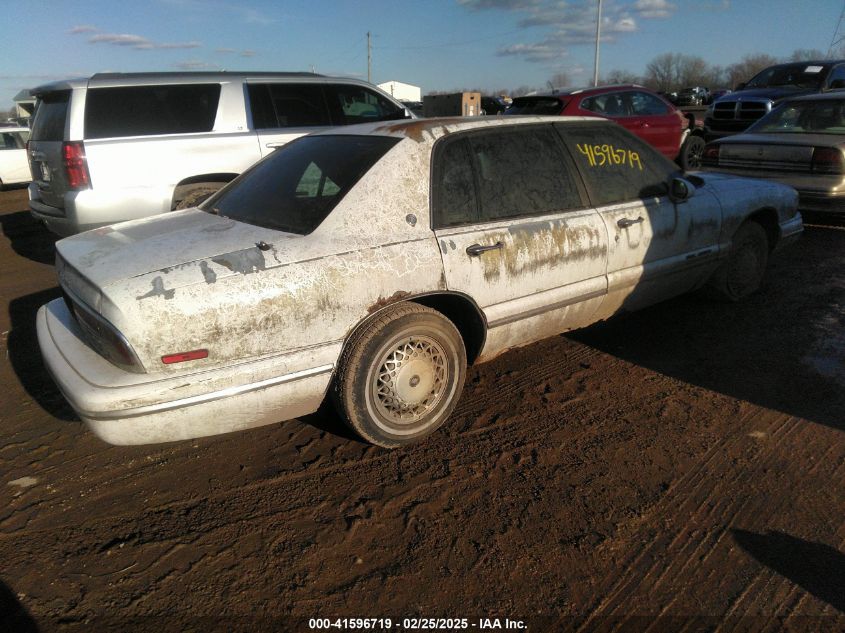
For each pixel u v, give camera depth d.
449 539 2.55
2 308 5.43
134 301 2.46
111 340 2.50
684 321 4.77
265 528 2.63
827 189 6.71
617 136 4.07
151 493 2.86
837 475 2.88
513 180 3.46
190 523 2.66
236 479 2.96
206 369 2.58
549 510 2.71
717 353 4.21
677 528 2.58
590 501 2.76
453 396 3.30
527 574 2.37
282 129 6.63
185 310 2.50
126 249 2.84
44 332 3.11
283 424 3.45
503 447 3.19
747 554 2.43
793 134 7.43
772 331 4.54
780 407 3.49
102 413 2.46
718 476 2.90
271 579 2.36
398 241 2.98
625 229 3.84
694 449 3.12
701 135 12.88
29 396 3.78
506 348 3.58
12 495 2.85
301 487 2.89
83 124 5.68
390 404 3.08
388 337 2.94
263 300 2.62
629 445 3.17
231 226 3.07
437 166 3.20
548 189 3.60
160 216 3.59
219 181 6.36
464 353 3.29
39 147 6.20
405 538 2.56
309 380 2.80
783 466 2.96
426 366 3.13
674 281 4.32
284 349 2.72
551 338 4.55
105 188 5.74
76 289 2.76
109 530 2.62
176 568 2.42
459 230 3.18
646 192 4.08
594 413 3.49
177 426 2.59
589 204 3.76
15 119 21.06
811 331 4.51
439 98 12.44
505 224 3.34
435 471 3.00
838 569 2.35
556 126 3.77
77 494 2.86
